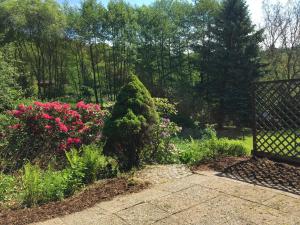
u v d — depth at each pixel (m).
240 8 21.91
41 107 7.39
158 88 27.33
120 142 5.45
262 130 5.99
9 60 13.65
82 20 31.56
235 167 5.45
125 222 3.52
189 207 3.82
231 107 21.27
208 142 6.61
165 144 6.40
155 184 4.75
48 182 4.43
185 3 31.56
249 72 20.92
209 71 23.02
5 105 10.59
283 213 3.53
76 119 7.56
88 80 35.81
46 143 7.06
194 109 22.45
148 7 33.22
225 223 3.36
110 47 34.19
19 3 28.34
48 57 33.28
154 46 32.97
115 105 5.71
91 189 4.61
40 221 3.66
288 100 5.48
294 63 25.06
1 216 3.80
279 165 5.40
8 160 6.58
